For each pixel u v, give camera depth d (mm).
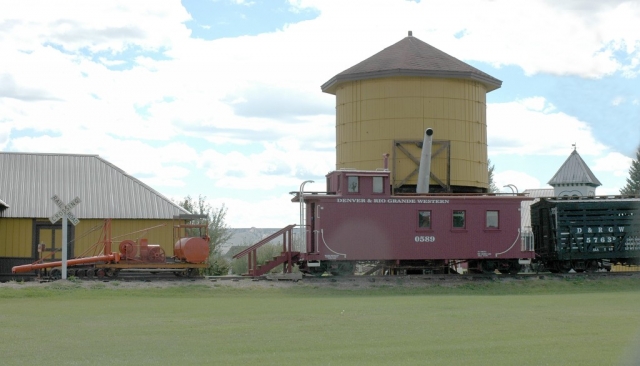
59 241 45031
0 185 45781
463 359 14734
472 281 39250
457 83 51812
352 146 52750
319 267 41406
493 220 42812
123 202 46406
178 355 15570
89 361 14914
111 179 48094
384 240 41219
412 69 50656
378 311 24438
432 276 40219
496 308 25531
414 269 43125
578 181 89750
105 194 46781
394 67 50875
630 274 42031
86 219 45219
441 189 50719
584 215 45000
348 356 15203
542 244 46188
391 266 42281
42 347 16781
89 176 48000
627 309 25031
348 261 41500
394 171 50719
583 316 22578
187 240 39000
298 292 34719
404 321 21312
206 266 39219
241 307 26391
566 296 32250
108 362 14758
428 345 16625
